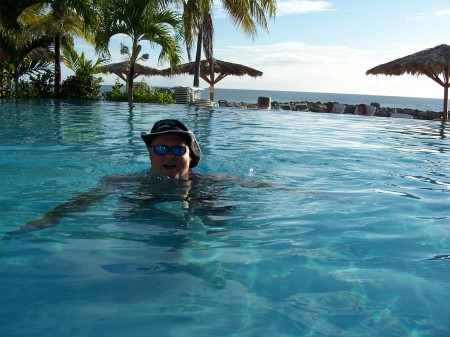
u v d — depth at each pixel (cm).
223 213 287
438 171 471
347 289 183
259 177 409
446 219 287
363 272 200
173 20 1661
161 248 224
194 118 1067
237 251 222
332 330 153
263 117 1224
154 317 158
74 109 1179
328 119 1275
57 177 379
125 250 220
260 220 275
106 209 287
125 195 319
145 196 317
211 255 216
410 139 809
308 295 177
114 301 169
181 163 361
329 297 176
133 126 816
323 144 680
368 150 625
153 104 1605
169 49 1659
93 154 505
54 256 211
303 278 192
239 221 272
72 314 159
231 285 184
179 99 1844
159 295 174
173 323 154
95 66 1823
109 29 1636
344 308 168
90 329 150
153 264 204
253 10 1773
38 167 419
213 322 156
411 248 232
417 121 1362
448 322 159
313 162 506
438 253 226
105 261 206
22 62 1698
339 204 318
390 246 235
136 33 1650
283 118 1230
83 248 222
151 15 1634
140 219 270
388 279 193
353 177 423
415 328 155
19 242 228
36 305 165
